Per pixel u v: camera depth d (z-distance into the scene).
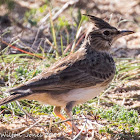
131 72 15.17
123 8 22.20
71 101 10.86
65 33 18.81
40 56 15.60
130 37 18.91
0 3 20.89
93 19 11.59
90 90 11.05
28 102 12.88
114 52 17.34
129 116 11.96
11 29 19.08
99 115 12.20
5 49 16.64
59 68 10.80
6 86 13.46
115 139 10.84
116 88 14.03
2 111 11.98
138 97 13.45
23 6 22.31
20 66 14.62
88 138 10.90
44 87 10.38
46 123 11.50
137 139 10.87
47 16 19.41
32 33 18.81
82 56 11.30
